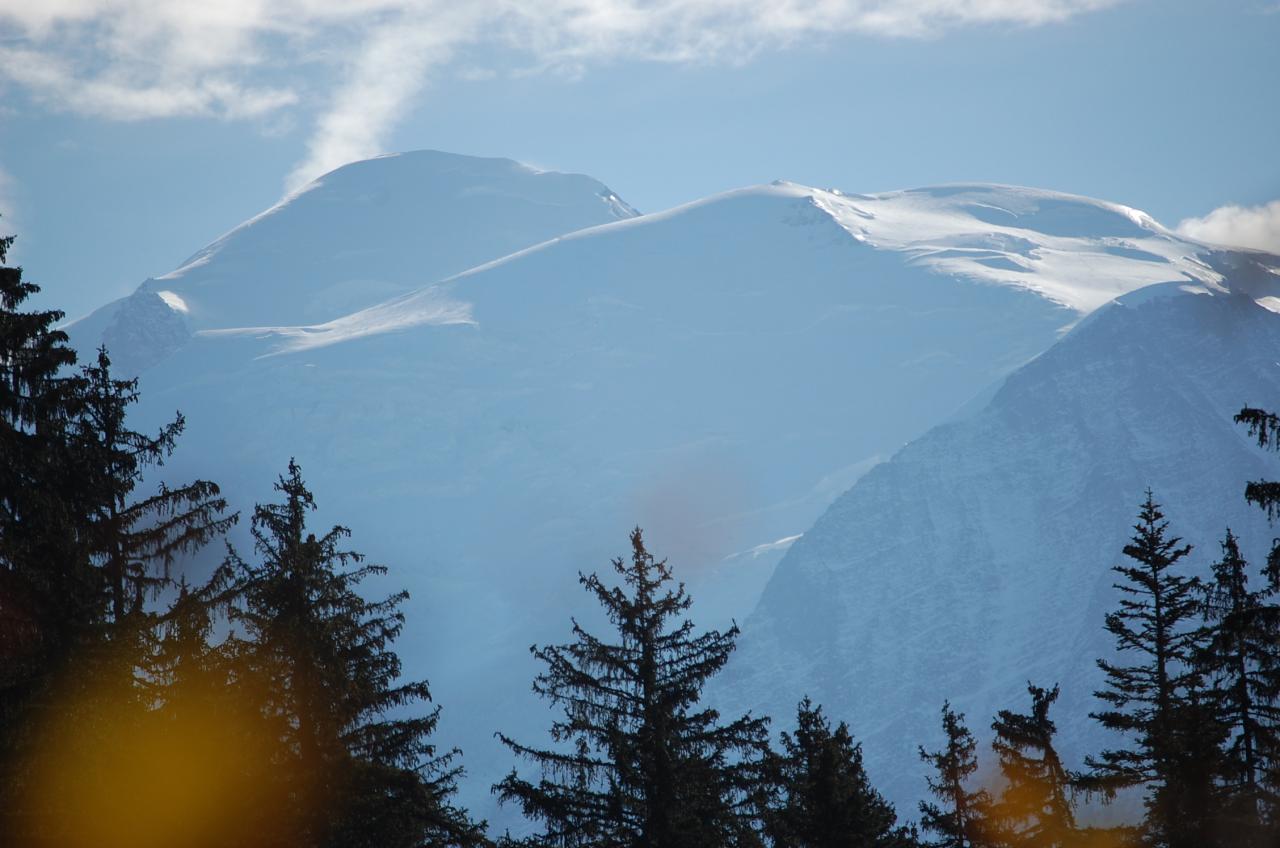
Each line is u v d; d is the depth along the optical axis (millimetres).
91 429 93125
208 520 96625
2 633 76875
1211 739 103312
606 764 96438
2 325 79250
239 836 80562
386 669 98750
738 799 102250
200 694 83438
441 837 96562
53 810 74250
